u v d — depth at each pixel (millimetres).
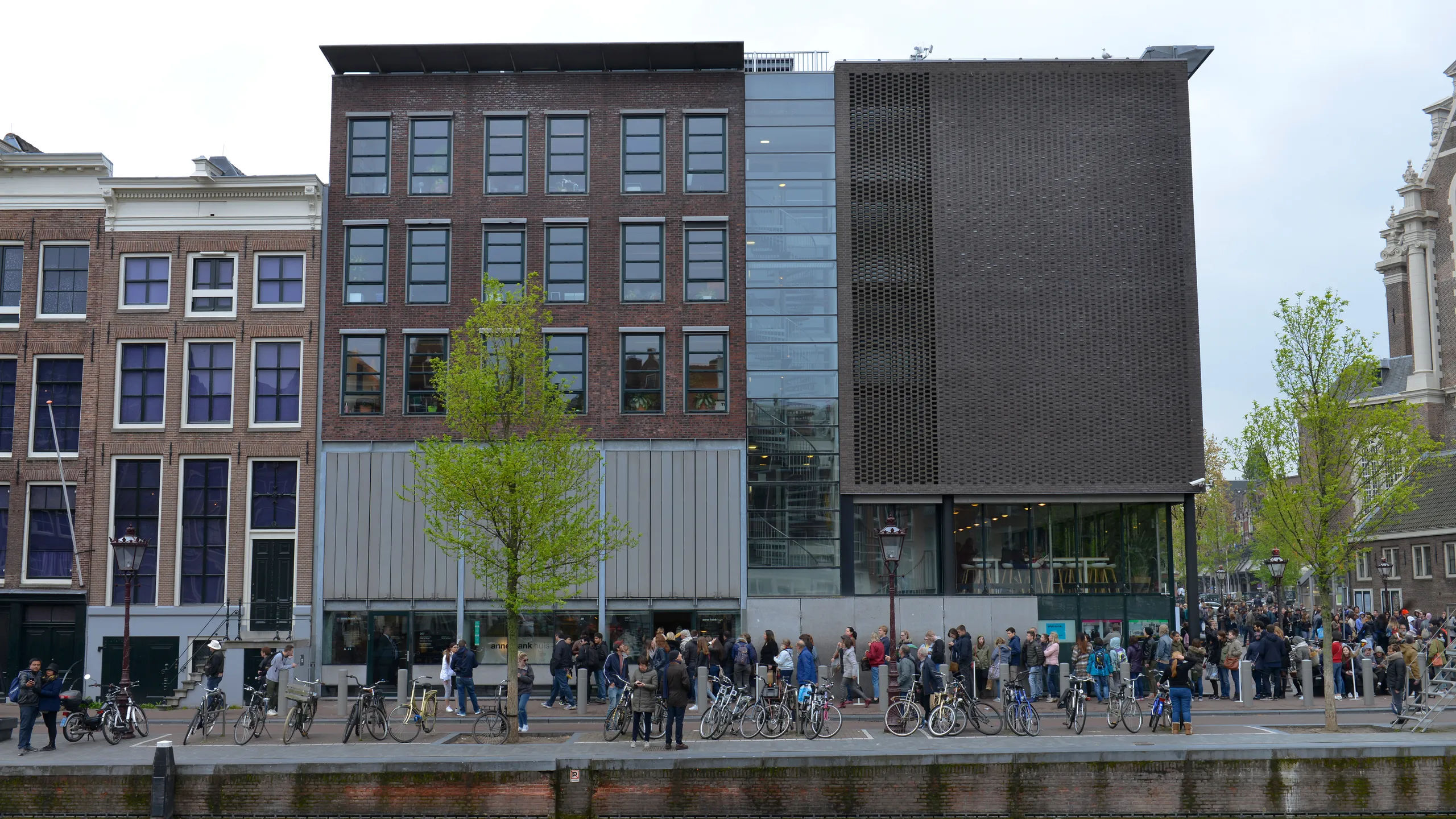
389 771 21016
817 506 35906
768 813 21000
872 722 27219
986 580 36062
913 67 37344
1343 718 27062
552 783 21000
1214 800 21031
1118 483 36031
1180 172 37250
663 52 36594
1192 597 36094
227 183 35875
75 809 21031
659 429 35750
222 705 26172
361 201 36312
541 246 36281
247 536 35062
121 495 35312
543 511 26312
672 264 36281
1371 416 28922
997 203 36938
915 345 36406
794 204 37000
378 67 36656
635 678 23969
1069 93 37344
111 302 35875
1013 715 24891
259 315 35812
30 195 36281
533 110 36812
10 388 35969
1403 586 70562
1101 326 36594
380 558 34906
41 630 35031
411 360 35812
